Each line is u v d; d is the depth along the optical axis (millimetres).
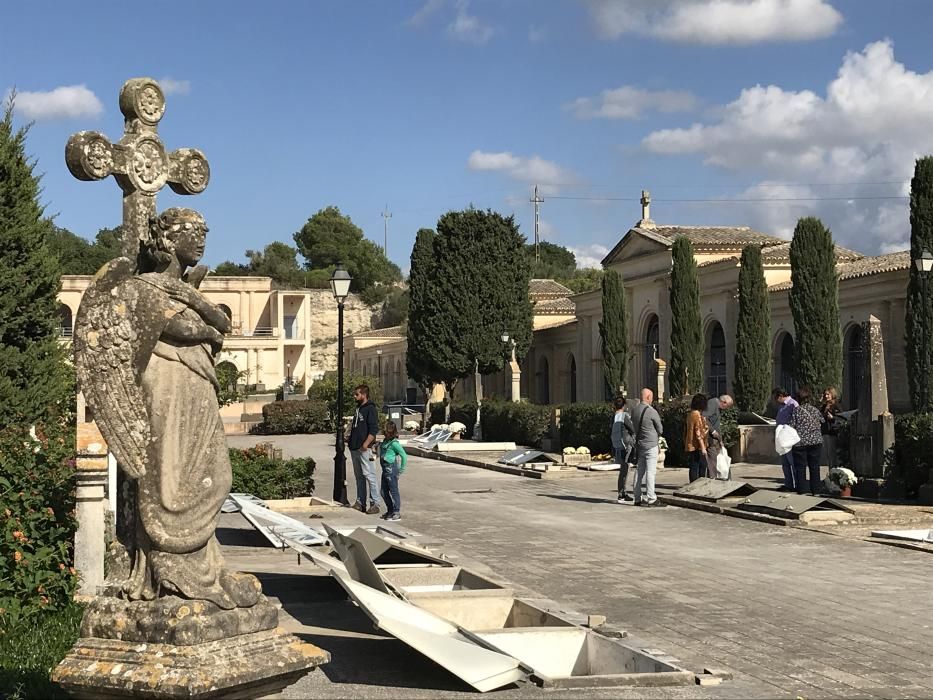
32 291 17812
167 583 4508
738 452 27422
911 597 9953
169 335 4590
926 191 29219
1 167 17531
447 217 56594
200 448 4633
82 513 8367
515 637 7273
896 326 35969
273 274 120062
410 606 7273
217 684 4277
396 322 113812
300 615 8703
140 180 5219
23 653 7020
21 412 16969
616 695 6309
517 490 22438
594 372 56688
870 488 18172
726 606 9523
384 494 17203
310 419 54781
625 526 15750
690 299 40031
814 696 6508
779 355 42719
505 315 56688
